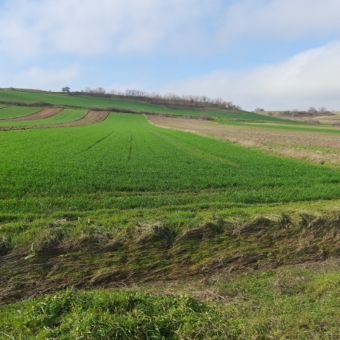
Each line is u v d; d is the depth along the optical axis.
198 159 23.97
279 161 23.66
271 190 15.52
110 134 43.47
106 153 25.16
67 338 5.14
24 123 62.09
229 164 22.08
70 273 7.86
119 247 8.95
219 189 15.55
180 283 7.80
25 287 7.29
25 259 8.12
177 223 10.20
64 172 17.23
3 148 25.20
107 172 17.91
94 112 98.69
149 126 68.88
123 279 7.88
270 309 6.36
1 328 5.76
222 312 6.12
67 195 13.51
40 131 42.47
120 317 5.56
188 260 8.73
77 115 88.69
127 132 48.66
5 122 62.88
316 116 170.38
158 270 8.27
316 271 8.37
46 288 7.32
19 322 5.79
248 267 8.54
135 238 9.31
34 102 103.00
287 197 14.16
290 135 56.06
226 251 9.17
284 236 10.09
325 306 6.42
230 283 7.72
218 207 12.59
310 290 7.18
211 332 5.48
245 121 113.94
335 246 9.78
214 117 122.31
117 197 13.62
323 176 18.39
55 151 24.92
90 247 8.79
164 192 14.77
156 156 24.69
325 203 13.48
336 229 10.52
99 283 7.70
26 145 27.72
